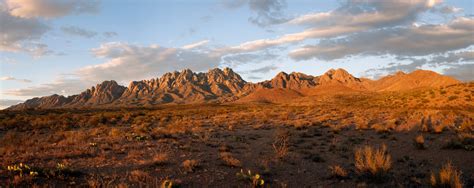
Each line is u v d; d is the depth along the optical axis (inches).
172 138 702.5
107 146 564.1
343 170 398.9
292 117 1435.8
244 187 342.0
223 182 358.3
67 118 1540.4
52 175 347.9
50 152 506.9
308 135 754.8
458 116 1171.9
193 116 1689.2
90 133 818.2
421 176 382.3
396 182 361.4
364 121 1029.2
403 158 475.2
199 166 423.5
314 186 351.6
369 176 375.6
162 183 335.9
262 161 455.5
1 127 1142.3
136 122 1371.8
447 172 340.8
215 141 666.2
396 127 848.9
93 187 315.6
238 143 649.6
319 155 518.0
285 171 414.9
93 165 422.9
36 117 1614.2
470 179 358.3
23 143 604.7
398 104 2472.9
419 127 781.9
